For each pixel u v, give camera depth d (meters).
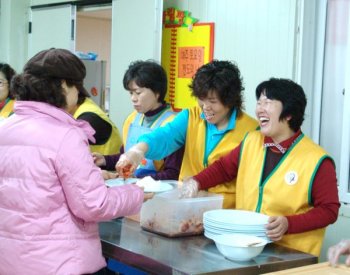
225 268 1.61
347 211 2.89
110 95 4.10
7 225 1.59
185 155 2.39
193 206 1.97
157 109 2.65
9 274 1.60
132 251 1.76
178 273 1.58
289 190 1.92
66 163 1.56
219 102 2.19
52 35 4.80
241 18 3.34
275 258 1.75
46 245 1.57
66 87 1.68
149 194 1.85
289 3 3.08
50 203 1.57
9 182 1.60
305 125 3.11
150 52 3.70
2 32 5.23
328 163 1.91
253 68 3.28
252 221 1.86
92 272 1.65
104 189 1.60
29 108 1.64
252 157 2.07
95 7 4.38
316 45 3.10
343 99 3.01
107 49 5.02
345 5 2.99
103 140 2.97
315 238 1.92
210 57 3.52
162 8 3.66
